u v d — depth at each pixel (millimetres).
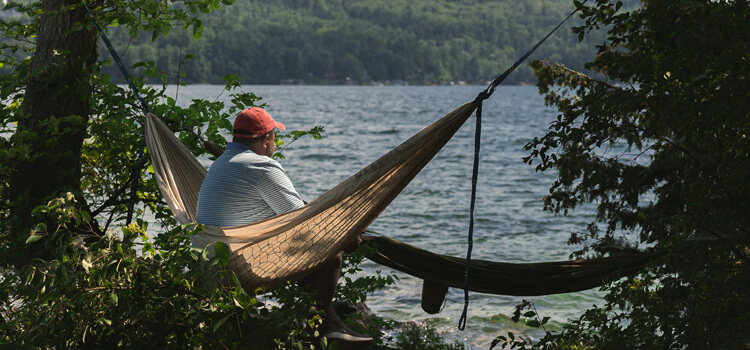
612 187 4477
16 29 5504
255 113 3854
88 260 3098
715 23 3582
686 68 3883
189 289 3230
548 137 4316
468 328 9031
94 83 5121
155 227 11719
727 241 3949
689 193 4059
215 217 3684
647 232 4473
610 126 4199
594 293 10406
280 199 3717
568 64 153625
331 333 3750
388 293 10578
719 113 3740
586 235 4969
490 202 20734
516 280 4680
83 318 3146
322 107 90812
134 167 5715
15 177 4969
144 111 5004
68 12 5012
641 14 3854
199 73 194000
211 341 3303
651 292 4535
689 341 3977
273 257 3543
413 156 3482
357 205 3518
